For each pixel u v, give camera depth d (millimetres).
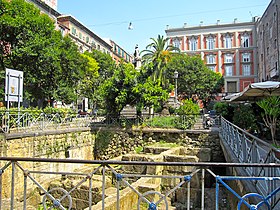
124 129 19016
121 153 18875
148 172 11094
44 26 21156
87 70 32625
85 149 17750
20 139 11891
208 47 57438
